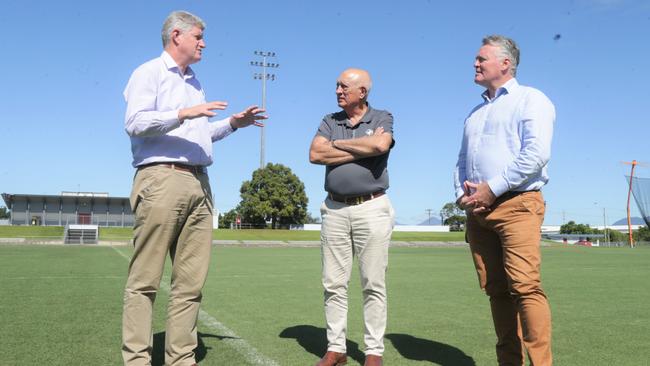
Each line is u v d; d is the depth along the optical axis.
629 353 4.16
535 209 3.20
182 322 3.55
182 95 3.54
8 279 9.27
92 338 4.46
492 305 3.58
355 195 3.74
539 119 3.17
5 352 3.95
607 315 6.01
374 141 3.65
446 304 6.87
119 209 57.28
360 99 3.90
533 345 3.12
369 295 3.76
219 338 4.62
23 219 55.19
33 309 5.96
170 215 3.35
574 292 8.28
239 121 4.03
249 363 3.77
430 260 17.05
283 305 6.64
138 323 3.33
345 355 3.85
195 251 3.56
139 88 3.34
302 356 3.99
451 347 4.40
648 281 10.19
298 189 65.00
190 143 3.44
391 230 3.84
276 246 32.16
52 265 12.64
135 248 3.39
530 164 3.09
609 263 16.17
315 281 9.72
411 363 3.90
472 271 12.34
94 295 7.19
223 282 9.49
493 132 3.37
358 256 3.80
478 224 3.55
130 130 3.27
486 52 3.43
